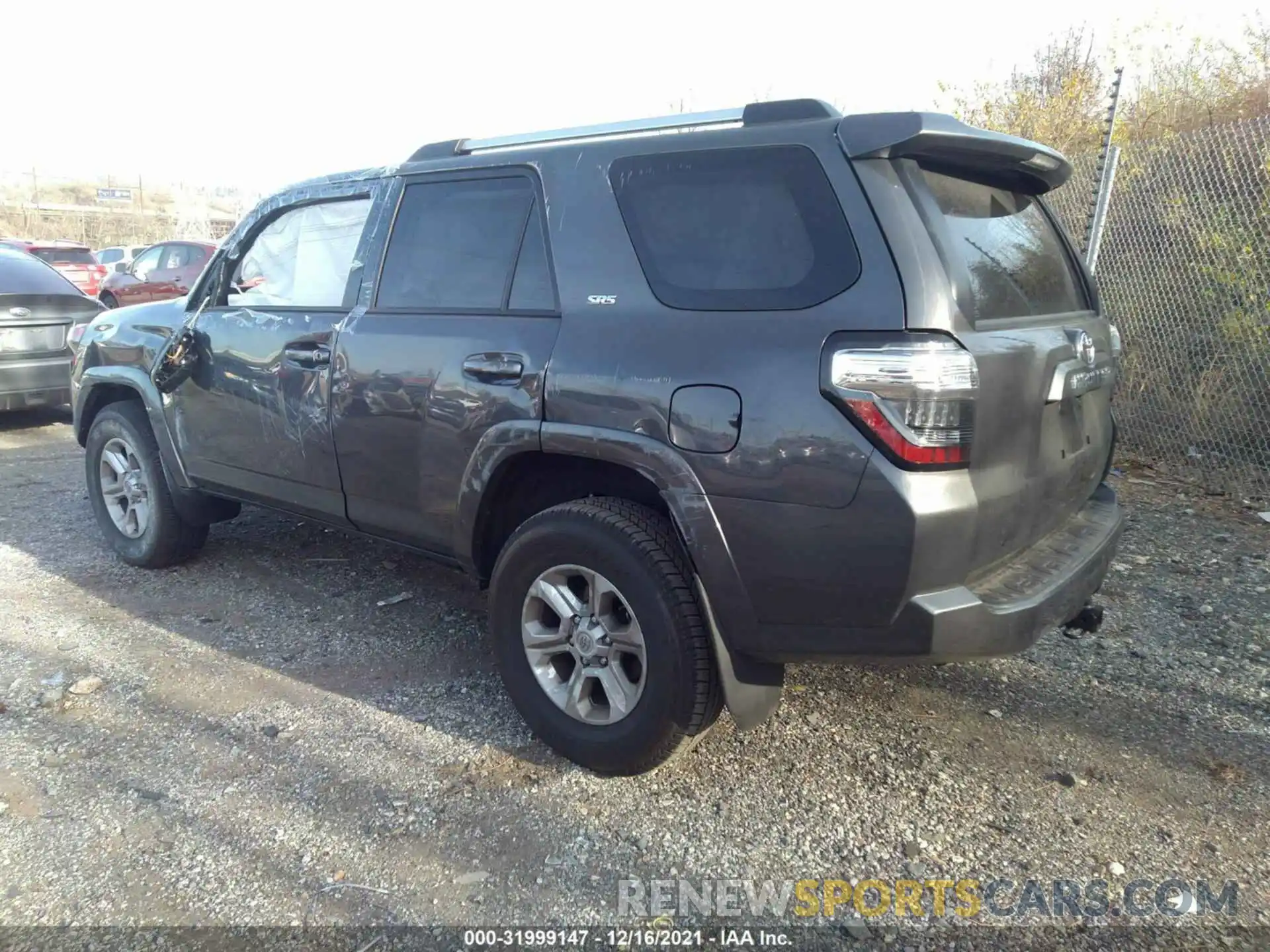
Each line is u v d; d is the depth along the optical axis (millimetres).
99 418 4602
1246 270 5570
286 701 3281
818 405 2256
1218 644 3672
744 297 2439
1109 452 3295
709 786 2781
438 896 2328
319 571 4582
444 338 3055
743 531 2375
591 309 2723
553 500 3072
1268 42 7492
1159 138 6996
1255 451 5566
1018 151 2648
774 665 2617
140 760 2912
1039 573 2580
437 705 3254
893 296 2217
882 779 2811
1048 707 3225
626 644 2682
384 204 3422
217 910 2271
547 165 2938
